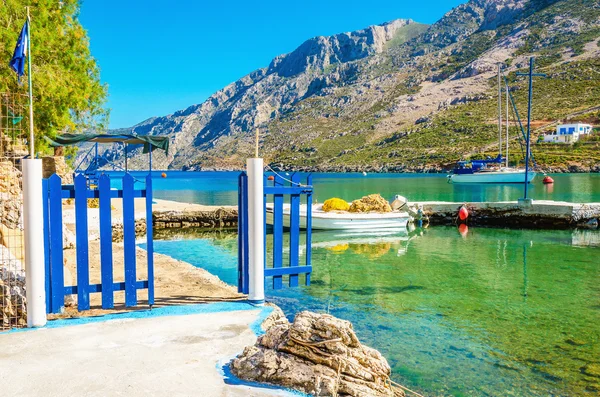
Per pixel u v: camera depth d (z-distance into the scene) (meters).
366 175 136.50
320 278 13.23
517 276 13.52
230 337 6.12
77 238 7.02
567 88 165.25
